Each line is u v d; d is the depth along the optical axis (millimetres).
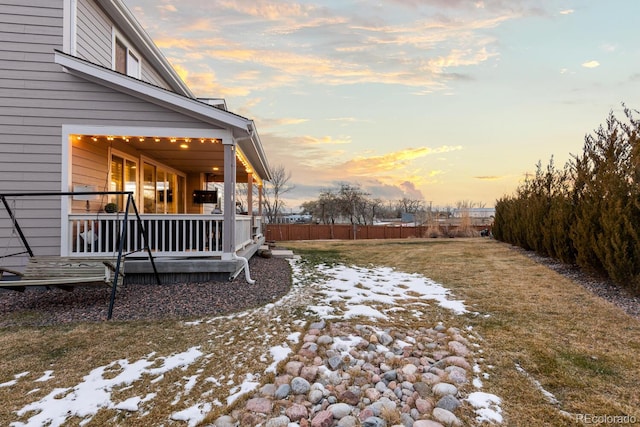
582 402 2217
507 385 2451
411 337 3361
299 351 2990
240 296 4789
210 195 10484
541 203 8469
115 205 6383
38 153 5523
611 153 5711
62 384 2467
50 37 5605
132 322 3789
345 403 2270
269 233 20391
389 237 21344
